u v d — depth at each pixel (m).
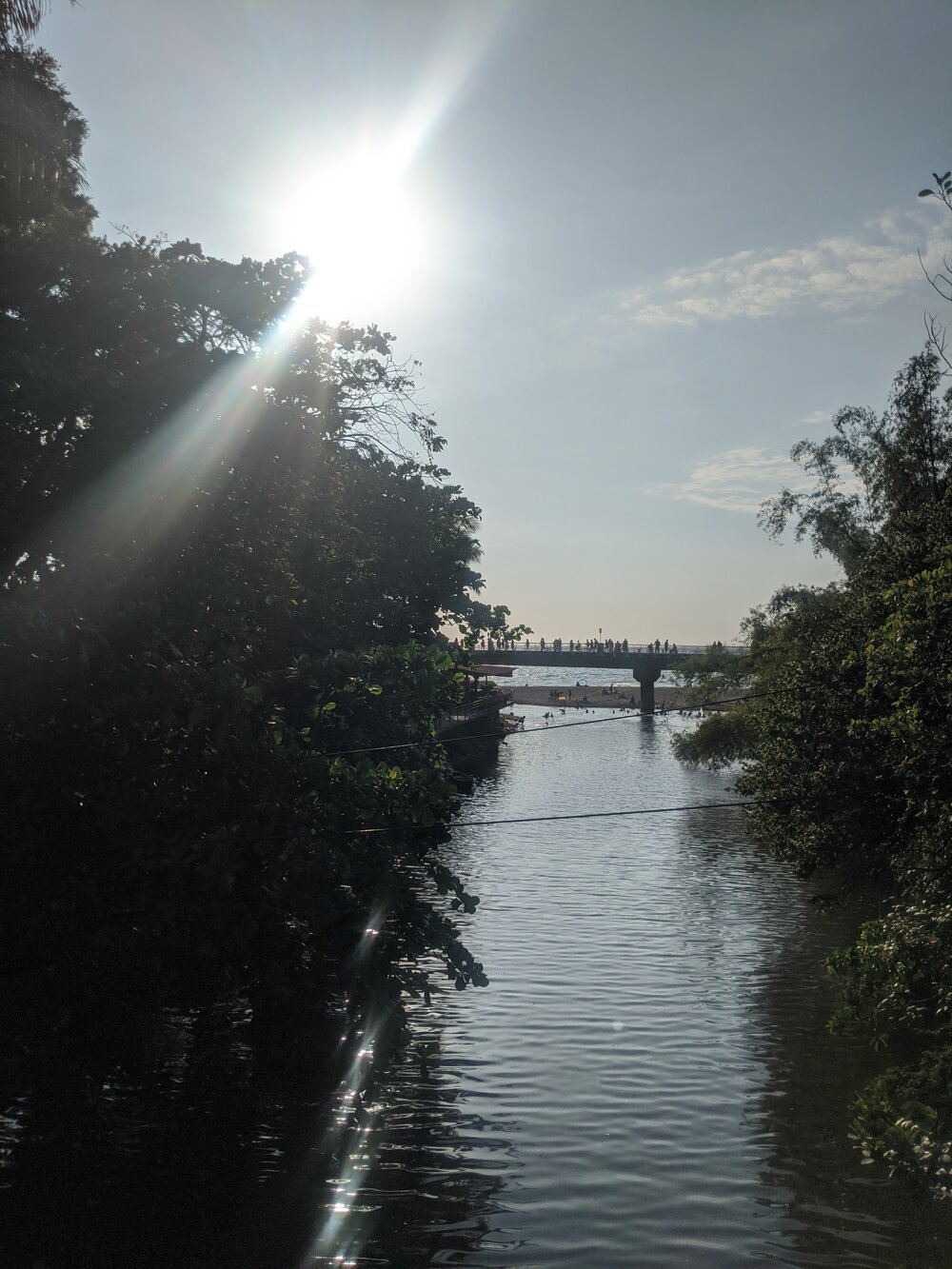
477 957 22.69
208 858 11.16
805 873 22.42
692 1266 10.91
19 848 11.70
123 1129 13.74
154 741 11.77
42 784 11.66
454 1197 12.38
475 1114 14.74
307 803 11.93
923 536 22.45
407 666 14.62
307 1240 11.20
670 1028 18.27
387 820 12.30
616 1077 16.11
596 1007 19.36
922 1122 12.66
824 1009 19.25
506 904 27.83
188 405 14.19
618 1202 12.29
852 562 33.75
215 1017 14.95
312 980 12.20
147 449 13.73
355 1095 13.73
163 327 14.92
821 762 21.75
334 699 14.17
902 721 16.02
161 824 11.96
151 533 13.74
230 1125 13.98
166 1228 11.34
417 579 20.23
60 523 13.53
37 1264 10.62
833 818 21.05
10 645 10.90
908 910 16.11
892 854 20.52
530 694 129.50
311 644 15.37
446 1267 10.84
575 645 111.81
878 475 32.59
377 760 14.90
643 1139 14.02
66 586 12.27
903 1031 17.23
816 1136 14.11
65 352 14.58
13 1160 12.68
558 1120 14.56
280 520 15.48
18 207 16.64
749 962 22.33
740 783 25.39
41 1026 12.98
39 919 11.83
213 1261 10.78
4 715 11.20
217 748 11.61
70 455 13.82
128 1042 13.70
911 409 30.25
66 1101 13.59
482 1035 17.91
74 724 11.12
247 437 14.84
